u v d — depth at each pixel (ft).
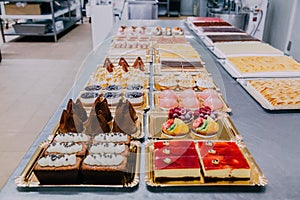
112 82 4.85
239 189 2.67
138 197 2.59
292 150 3.29
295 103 4.21
